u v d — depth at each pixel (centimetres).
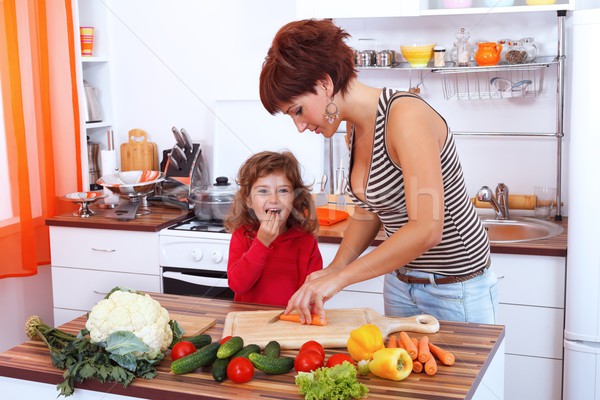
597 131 216
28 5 268
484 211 285
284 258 188
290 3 298
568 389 233
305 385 125
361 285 250
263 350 149
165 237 266
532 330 239
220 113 308
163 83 320
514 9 253
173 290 268
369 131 160
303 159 295
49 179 283
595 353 227
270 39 303
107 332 137
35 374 140
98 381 136
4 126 264
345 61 152
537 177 281
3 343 290
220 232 262
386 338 153
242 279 186
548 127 277
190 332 158
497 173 286
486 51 261
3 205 269
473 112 284
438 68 267
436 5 280
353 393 123
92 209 293
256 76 307
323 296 155
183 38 314
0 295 288
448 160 161
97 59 314
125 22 319
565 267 232
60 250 280
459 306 175
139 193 279
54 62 284
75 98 291
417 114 151
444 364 139
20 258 270
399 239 151
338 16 268
